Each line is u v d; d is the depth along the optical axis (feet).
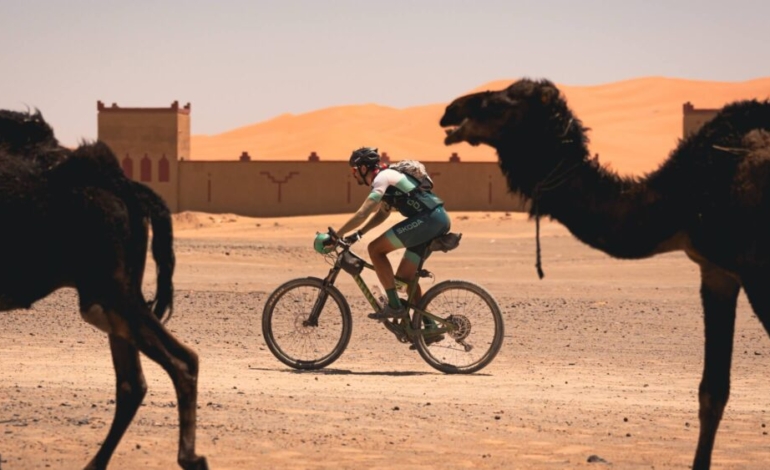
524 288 104.83
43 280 30.45
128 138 310.45
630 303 91.50
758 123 30.86
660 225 30.86
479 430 39.24
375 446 36.32
